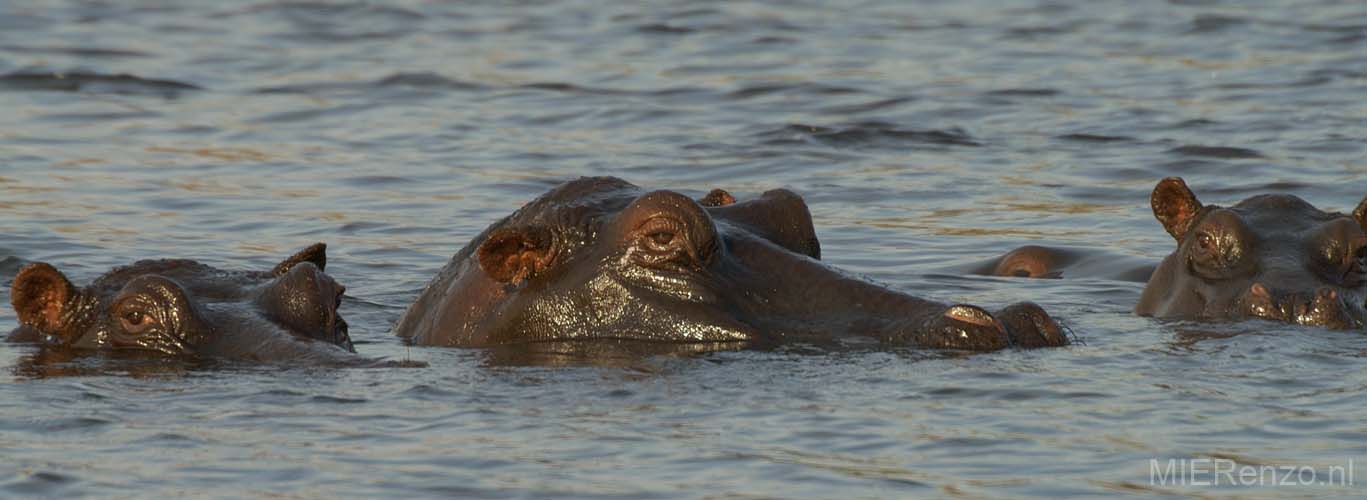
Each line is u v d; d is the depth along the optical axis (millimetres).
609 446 36094
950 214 74375
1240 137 88812
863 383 40719
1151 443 36062
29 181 79125
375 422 37969
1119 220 73062
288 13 136250
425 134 91875
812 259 46844
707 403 39281
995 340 43969
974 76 108625
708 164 84312
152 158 85188
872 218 73688
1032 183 80250
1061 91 103375
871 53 117562
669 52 118562
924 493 33125
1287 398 39594
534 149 87875
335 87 105812
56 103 99625
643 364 43094
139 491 33344
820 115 96562
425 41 124000
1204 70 109812
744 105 99875
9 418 38312
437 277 50500
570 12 137750
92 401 39750
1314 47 117375
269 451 35844
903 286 60125
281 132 92438
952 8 139500
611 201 47688
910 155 86812
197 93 103750
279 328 44562
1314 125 91500
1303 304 49062
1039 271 63875
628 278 45750
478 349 46031
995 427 37219
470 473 34375
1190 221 55188
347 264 63969
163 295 44625
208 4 140625
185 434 37062
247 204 75312
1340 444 35875
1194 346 45812
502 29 129250
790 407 38875
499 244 46344
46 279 45125
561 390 40688
